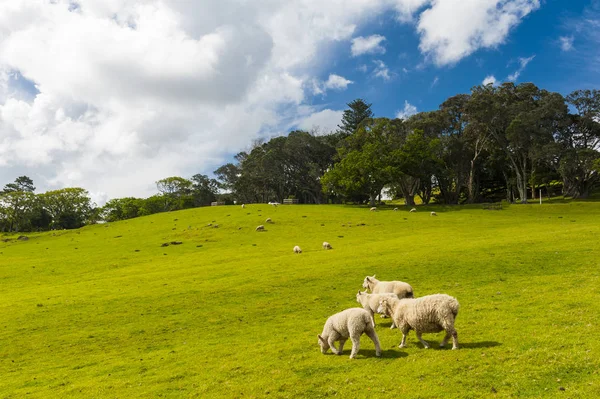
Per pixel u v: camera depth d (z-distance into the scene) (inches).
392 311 574.2
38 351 767.7
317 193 5393.7
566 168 3523.6
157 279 1412.4
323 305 903.1
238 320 852.6
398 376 454.9
